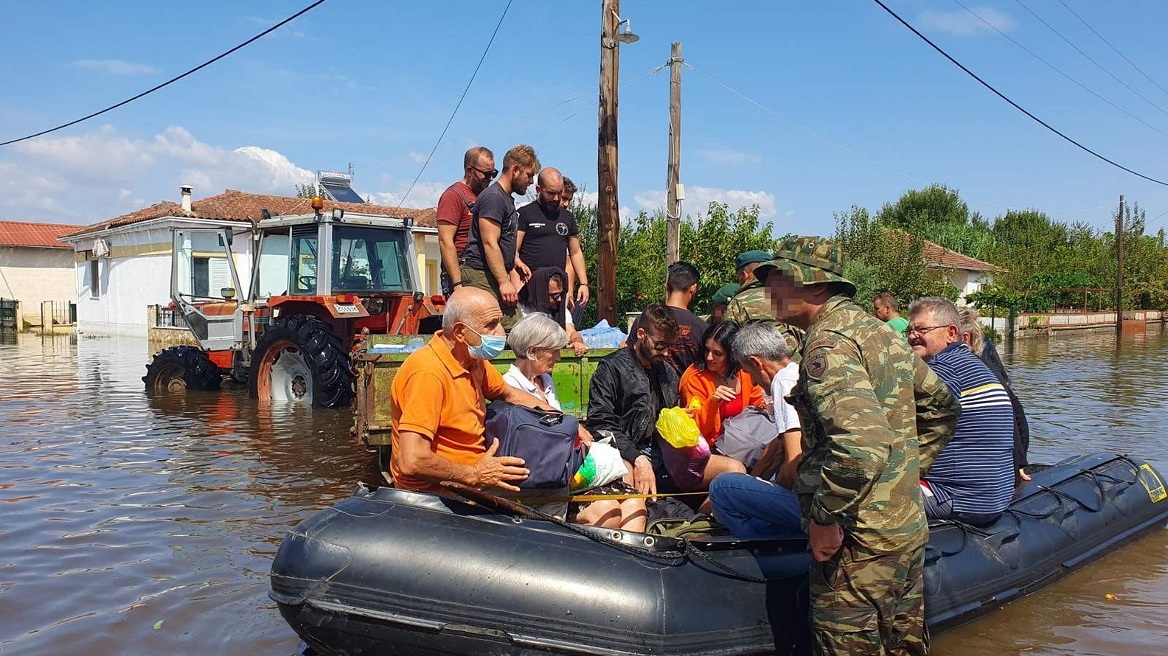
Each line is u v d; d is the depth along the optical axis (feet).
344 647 11.03
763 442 14.17
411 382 11.42
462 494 11.58
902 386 10.16
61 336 87.40
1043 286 127.95
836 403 9.42
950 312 13.69
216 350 38.11
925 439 11.18
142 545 16.06
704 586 10.87
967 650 11.99
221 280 59.21
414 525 11.22
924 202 178.91
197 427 28.50
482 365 12.54
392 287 35.65
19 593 13.69
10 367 50.90
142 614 12.89
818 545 9.95
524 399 13.39
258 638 12.12
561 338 13.96
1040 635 12.50
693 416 14.58
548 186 20.95
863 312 10.34
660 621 10.39
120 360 56.24
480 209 19.61
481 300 11.55
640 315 14.82
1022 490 15.75
